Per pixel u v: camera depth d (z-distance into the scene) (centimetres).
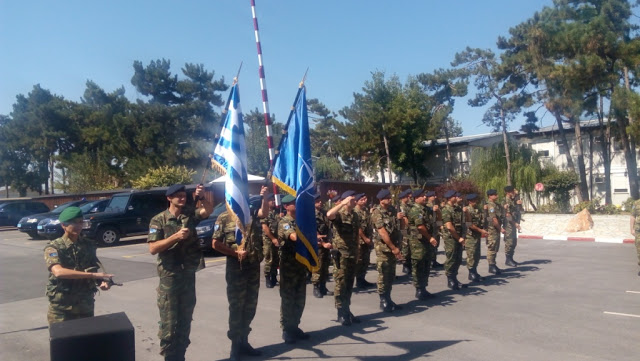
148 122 4288
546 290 961
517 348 628
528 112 3600
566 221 2286
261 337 698
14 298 985
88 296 504
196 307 879
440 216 1223
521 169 3262
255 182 2697
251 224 614
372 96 4341
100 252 1684
